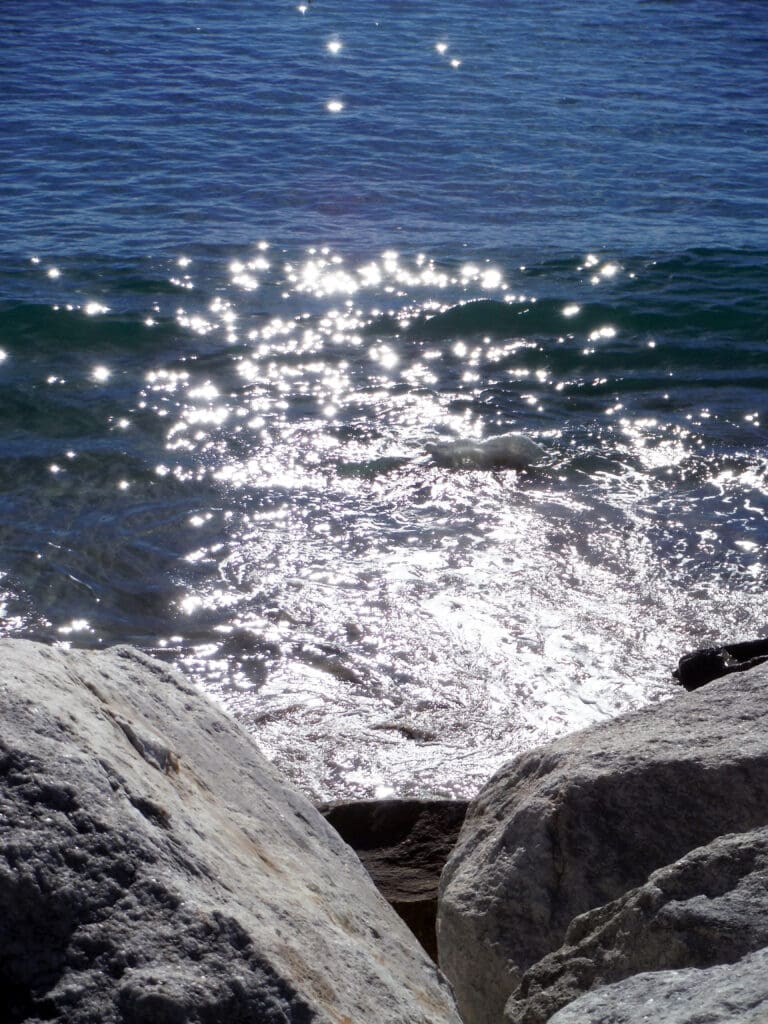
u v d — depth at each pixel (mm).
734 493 10922
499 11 37188
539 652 8570
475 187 20766
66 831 2312
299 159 21953
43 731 2500
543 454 11648
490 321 15164
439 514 10539
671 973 2625
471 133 24031
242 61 29312
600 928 3240
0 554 9609
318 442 11844
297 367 13703
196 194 19781
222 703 8008
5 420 12031
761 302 15914
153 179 20484
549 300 15711
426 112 25453
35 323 14422
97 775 2457
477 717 7875
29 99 25203
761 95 28281
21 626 8789
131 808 2455
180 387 13023
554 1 39312
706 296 16094
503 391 13227
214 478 11070
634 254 17578
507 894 3855
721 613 9055
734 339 14836
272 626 8898
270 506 10625
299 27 33562
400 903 5027
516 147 23234
